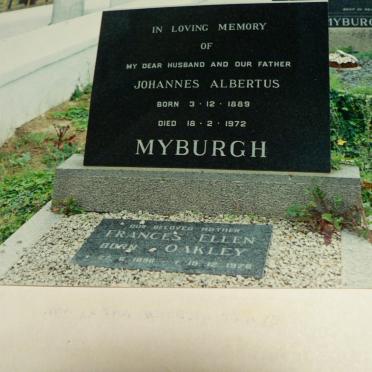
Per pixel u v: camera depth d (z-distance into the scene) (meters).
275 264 1.43
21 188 1.85
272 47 1.76
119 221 1.64
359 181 1.55
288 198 1.60
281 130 1.67
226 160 1.67
